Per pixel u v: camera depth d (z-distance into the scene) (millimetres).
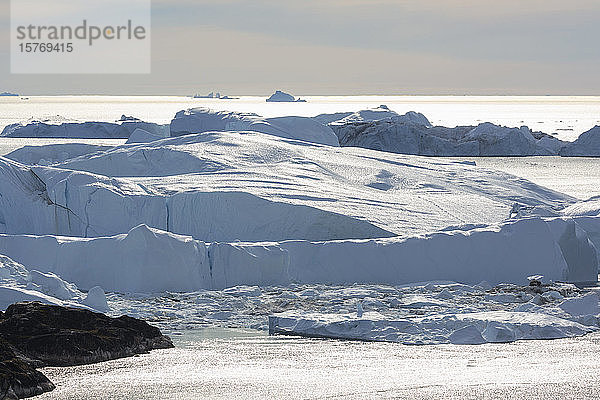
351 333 43375
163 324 46031
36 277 50656
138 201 73062
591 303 49062
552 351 40094
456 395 32031
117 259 56719
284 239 70750
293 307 50375
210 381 34219
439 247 61406
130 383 33938
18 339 37281
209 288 57719
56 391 32688
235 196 71750
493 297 52719
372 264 60844
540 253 61562
